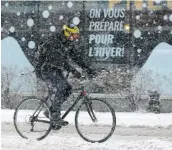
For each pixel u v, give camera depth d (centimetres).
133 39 2059
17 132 1292
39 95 1956
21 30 2133
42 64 1194
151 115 1775
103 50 2072
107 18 2080
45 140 1226
